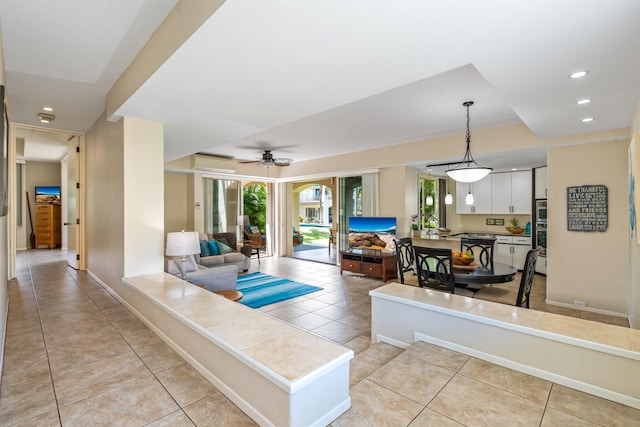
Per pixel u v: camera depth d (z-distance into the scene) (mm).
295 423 1502
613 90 2451
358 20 1574
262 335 2000
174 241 3521
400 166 6172
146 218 3510
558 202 4246
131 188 3391
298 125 4578
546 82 2312
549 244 4332
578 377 1998
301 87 2469
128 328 2932
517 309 2535
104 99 3643
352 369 2467
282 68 2139
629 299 3740
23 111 4078
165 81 2363
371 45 1825
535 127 3520
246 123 3510
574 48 1838
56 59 2660
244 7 1465
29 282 4598
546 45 1807
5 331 2764
